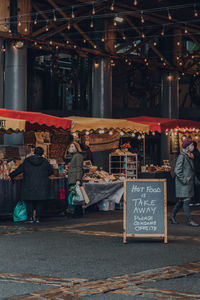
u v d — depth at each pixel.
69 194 12.57
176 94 27.86
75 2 23.03
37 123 12.19
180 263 6.51
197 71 27.62
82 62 31.20
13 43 19.88
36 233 9.35
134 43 26.02
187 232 9.57
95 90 23.50
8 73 20.14
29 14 20.30
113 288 5.14
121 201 14.64
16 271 5.96
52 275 5.75
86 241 8.39
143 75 25.55
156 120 16.53
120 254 7.15
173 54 27.34
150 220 8.26
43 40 20.75
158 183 8.32
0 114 10.68
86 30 25.95
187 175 10.39
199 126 17.12
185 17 26.66
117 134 16.42
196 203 15.57
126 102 33.16
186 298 4.77
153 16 25.28
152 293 4.96
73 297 4.80
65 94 31.78
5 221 11.48
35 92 30.92
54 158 14.10
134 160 15.83
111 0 22.81
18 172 11.07
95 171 14.70
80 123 12.70
